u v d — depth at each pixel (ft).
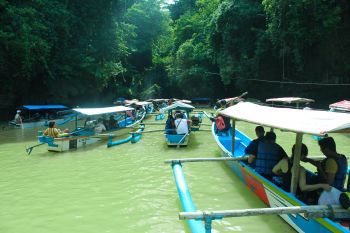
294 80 105.29
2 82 81.25
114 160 37.29
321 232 15.12
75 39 97.55
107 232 18.72
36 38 75.97
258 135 25.93
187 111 59.82
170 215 21.17
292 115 20.49
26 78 84.48
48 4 84.48
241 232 18.10
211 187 26.61
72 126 76.07
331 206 15.35
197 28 160.25
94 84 106.42
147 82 168.04
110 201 23.85
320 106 102.42
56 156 39.81
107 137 51.96
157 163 35.65
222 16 116.47
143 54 159.74
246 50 114.42
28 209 22.43
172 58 163.53
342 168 17.35
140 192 25.86
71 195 25.25
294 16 88.48
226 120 45.21
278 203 19.72
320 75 99.86
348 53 92.68
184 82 148.56
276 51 105.09
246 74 114.32
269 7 92.73
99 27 104.37
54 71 90.43
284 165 20.03
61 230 19.07
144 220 20.39
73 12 95.04
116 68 111.34
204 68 145.18
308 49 98.27
